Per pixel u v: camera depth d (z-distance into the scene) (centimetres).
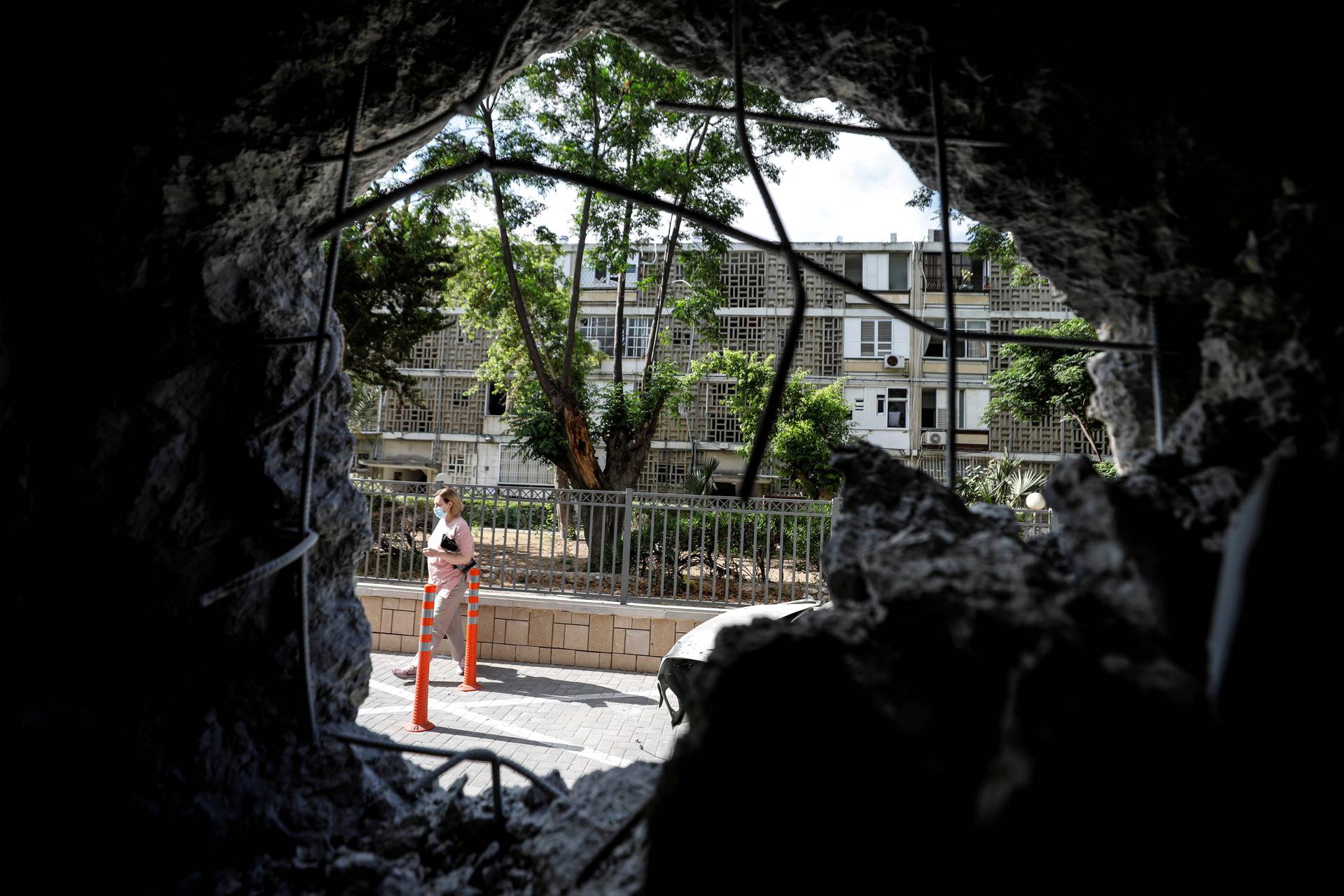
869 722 138
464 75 244
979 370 2716
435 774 232
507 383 1922
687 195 1461
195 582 246
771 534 830
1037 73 210
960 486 1691
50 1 191
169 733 231
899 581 141
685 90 1349
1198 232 202
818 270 199
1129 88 201
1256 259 182
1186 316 218
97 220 220
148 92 207
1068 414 1778
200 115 215
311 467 226
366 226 1409
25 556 221
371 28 217
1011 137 223
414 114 246
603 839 203
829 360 2764
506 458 2930
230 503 249
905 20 216
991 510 202
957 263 2766
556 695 704
